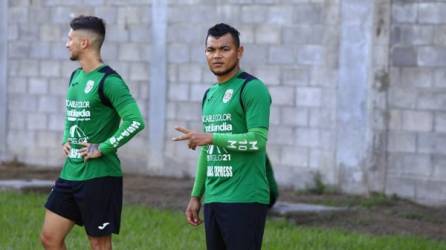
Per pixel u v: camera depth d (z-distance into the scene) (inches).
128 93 602.5
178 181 1323.8
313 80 1228.5
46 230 615.8
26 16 1475.1
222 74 549.3
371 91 1182.3
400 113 1163.3
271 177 565.0
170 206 1104.8
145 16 1373.0
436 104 1136.8
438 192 1138.0
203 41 1322.6
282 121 1254.3
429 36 1139.9
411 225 1022.4
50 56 1456.7
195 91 1332.4
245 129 544.7
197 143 523.2
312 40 1226.0
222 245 559.2
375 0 1173.7
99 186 603.2
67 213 613.0
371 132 1184.8
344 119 1204.5
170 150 1360.7
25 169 1430.9
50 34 1455.5
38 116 1472.7
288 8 1243.8
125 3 1387.8
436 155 1138.7
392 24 1163.9
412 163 1156.5
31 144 1482.5
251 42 1274.6
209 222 556.1
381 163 1178.6
